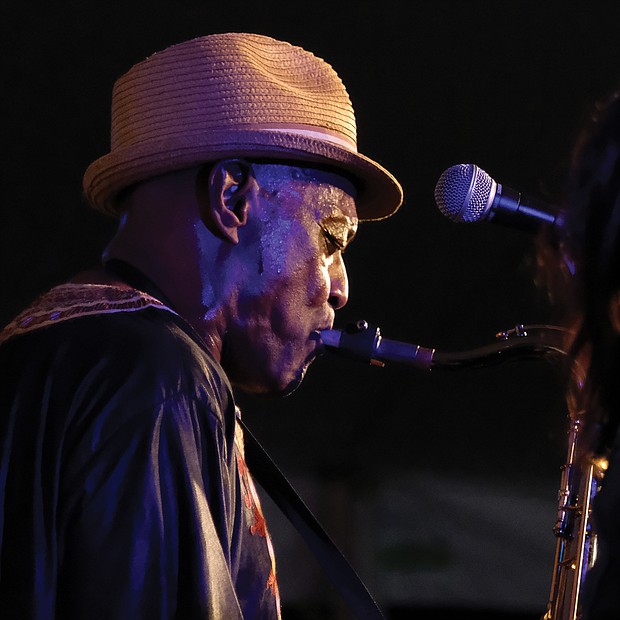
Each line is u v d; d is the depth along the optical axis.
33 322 3.70
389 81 12.42
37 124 12.34
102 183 4.16
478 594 18.97
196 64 4.07
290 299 4.10
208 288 4.00
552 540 18.44
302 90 4.19
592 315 3.01
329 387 15.89
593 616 2.72
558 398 15.60
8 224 13.01
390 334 14.65
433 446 16.89
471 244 13.65
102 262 4.11
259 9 11.82
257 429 16.53
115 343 3.56
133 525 3.28
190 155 3.97
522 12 11.71
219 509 3.50
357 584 4.31
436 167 13.12
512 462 17.12
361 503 17.31
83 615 3.21
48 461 3.38
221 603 3.32
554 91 12.36
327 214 4.16
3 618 3.26
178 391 3.51
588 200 2.98
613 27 11.77
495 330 14.42
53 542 3.30
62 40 11.77
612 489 2.76
